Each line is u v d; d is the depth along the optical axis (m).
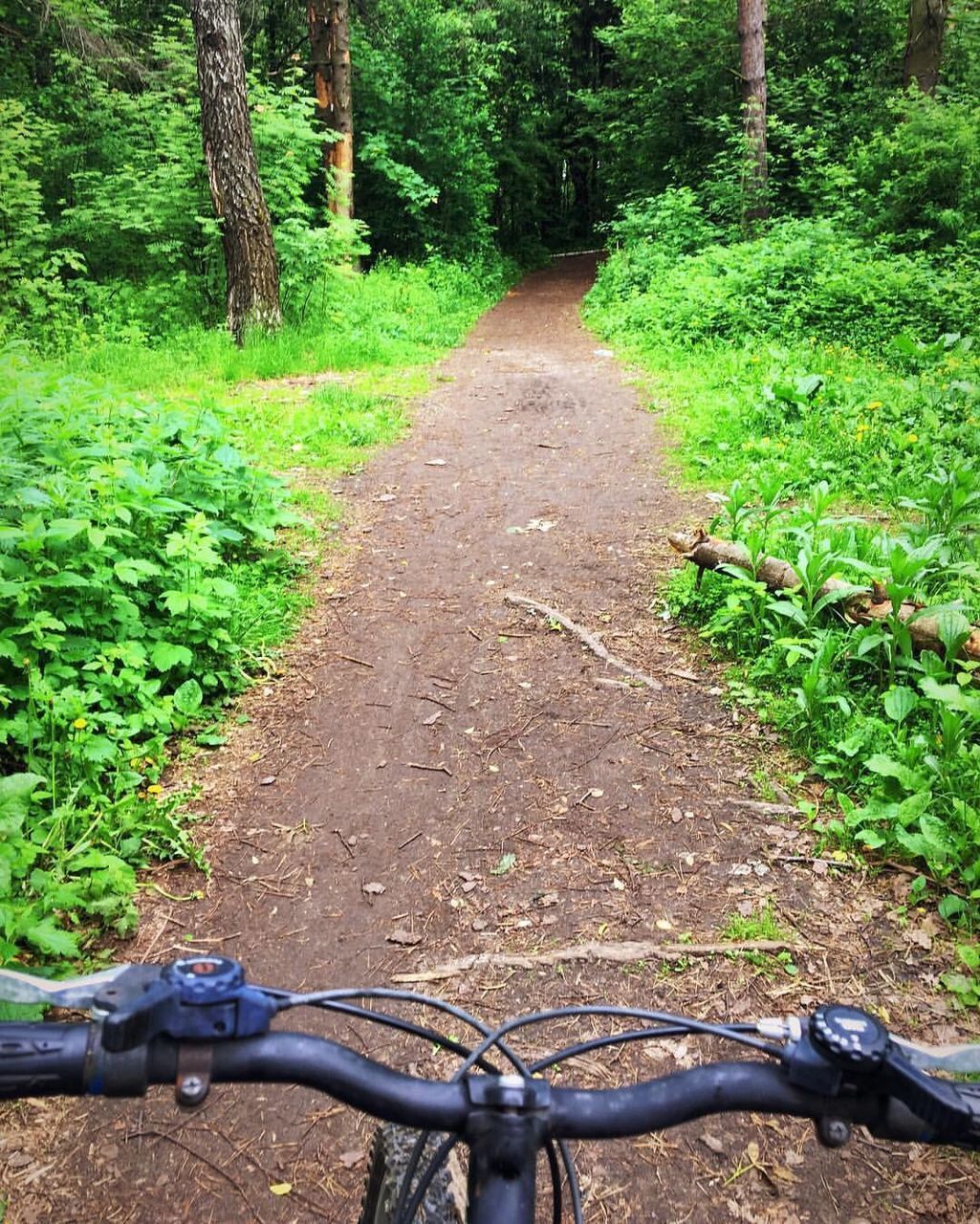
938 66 18.77
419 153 21.52
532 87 29.20
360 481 8.03
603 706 4.83
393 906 3.64
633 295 16.02
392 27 21.62
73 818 3.76
